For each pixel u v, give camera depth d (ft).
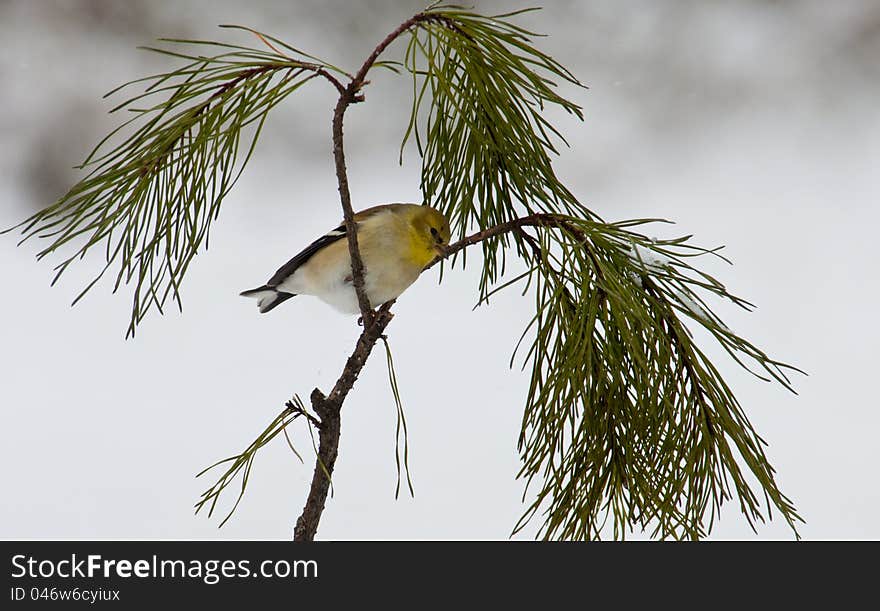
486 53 14.92
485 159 16.49
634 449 14.88
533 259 16.57
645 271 14.88
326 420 14.51
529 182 15.96
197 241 13.99
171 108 13.43
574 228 15.44
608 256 14.98
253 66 13.58
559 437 14.76
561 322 15.08
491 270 17.21
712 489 14.34
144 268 13.75
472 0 56.80
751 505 14.10
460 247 15.56
